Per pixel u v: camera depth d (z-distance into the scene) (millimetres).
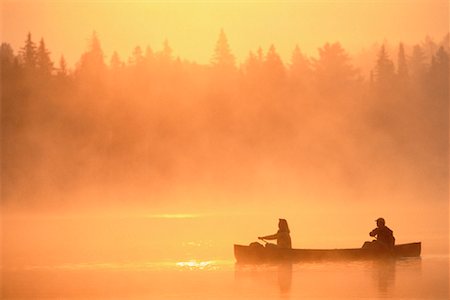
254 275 89125
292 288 78938
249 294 75875
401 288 77750
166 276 90312
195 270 95375
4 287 83062
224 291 77938
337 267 94125
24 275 93562
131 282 85750
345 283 81562
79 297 76188
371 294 74625
